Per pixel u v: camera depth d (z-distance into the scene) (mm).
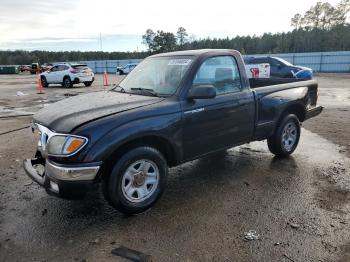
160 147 3955
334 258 2873
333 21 78000
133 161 3516
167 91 4047
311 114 6051
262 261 2848
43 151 3557
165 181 3861
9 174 5027
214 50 4461
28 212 3791
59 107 3959
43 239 3238
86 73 22531
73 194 3303
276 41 78875
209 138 4270
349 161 5434
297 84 5684
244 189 4355
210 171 5047
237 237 3219
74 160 3207
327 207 3814
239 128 4656
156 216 3662
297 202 3949
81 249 3068
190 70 4074
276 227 3389
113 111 3533
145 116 3570
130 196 3586
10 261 2904
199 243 3131
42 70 48406
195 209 3809
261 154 5871
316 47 69625
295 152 5984
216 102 4262
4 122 9281
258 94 4887
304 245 3068
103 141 3258
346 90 17625
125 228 3416
